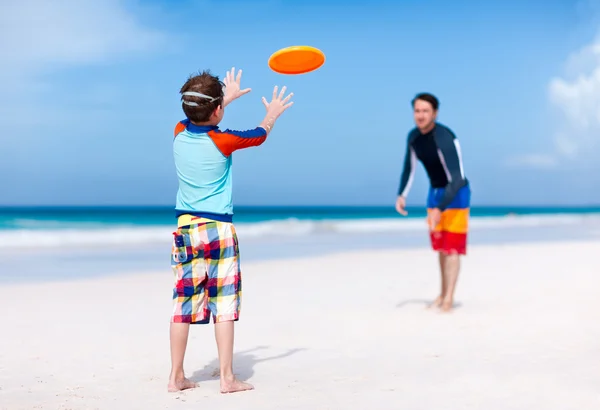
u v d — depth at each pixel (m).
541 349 3.85
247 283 7.32
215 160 3.05
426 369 3.42
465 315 5.22
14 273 8.34
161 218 38.34
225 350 3.04
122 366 3.61
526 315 5.14
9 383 3.23
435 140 5.35
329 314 5.33
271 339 4.36
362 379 3.22
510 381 3.10
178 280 3.07
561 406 2.69
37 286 7.04
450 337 4.33
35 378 3.34
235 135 3.08
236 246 3.10
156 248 12.78
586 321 4.83
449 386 3.04
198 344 4.23
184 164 3.06
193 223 3.03
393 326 4.79
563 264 9.29
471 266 9.04
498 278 7.69
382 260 10.16
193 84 3.06
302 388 3.07
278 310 5.53
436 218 5.26
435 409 2.67
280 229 20.86
